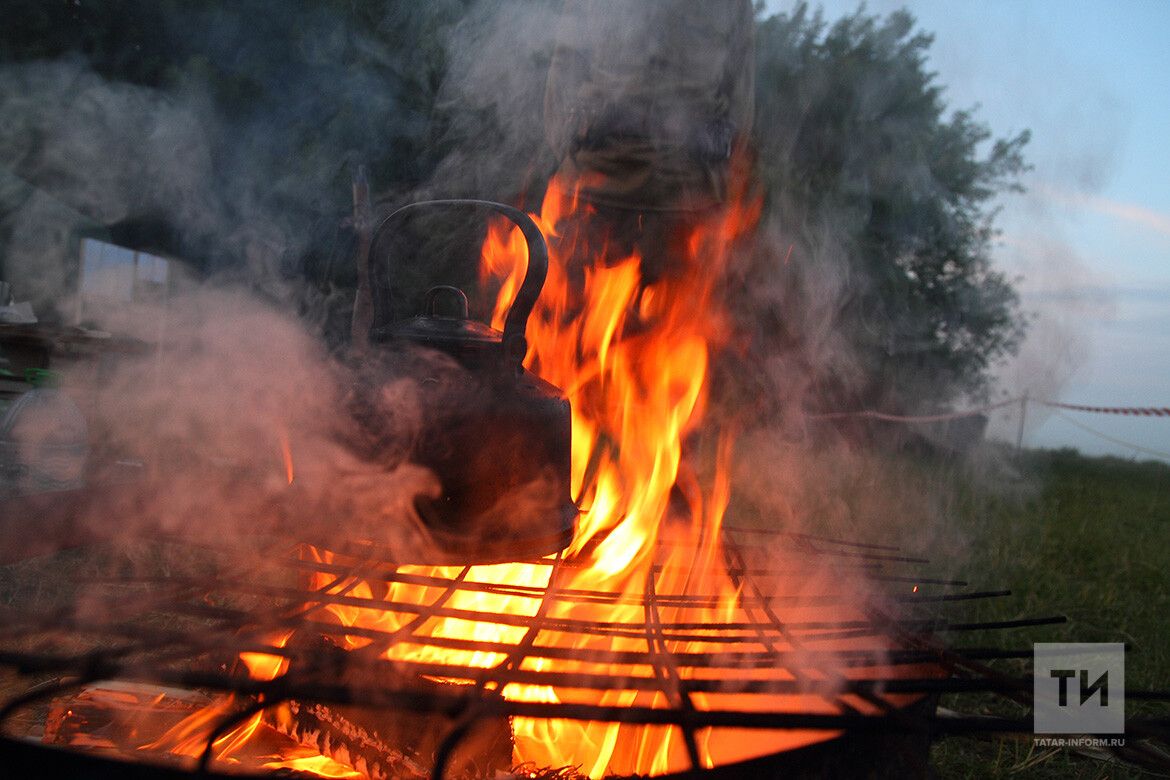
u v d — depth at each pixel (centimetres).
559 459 133
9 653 78
